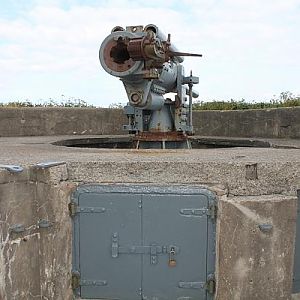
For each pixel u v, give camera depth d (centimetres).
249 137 759
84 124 815
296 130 683
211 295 294
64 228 292
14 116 744
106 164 291
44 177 279
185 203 288
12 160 303
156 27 396
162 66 420
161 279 294
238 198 286
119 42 381
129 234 292
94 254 296
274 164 293
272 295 293
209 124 834
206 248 290
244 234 285
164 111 520
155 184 289
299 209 304
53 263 289
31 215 281
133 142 514
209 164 287
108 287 298
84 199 292
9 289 265
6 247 262
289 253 294
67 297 297
